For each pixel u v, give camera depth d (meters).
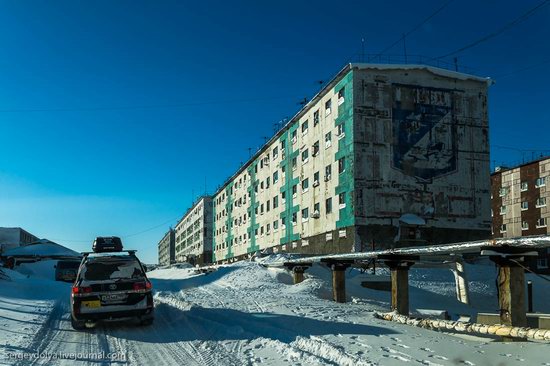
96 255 11.65
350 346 7.79
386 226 36.97
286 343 8.26
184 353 8.01
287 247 49.91
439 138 39.31
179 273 37.06
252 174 63.50
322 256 18.61
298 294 17.97
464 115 40.28
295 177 48.81
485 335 9.83
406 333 9.22
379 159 37.62
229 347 8.35
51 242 51.03
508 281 10.03
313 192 44.34
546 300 25.31
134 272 11.64
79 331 10.38
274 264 24.48
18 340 9.01
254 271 24.23
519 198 56.03
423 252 12.47
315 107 44.81
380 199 37.19
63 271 28.95
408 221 36.72
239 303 14.43
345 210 38.06
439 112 39.59
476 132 40.47
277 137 54.41
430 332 9.73
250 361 7.30
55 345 8.81
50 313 13.30
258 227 60.38
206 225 93.31
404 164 38.12
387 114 38.25
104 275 11.45
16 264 45.28
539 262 48.09
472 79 40.75
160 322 11.55
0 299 16.17
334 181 40.25
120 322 11.50
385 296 21.73
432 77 39.72
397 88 38.78
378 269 29.31
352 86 37.91
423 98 39.28
